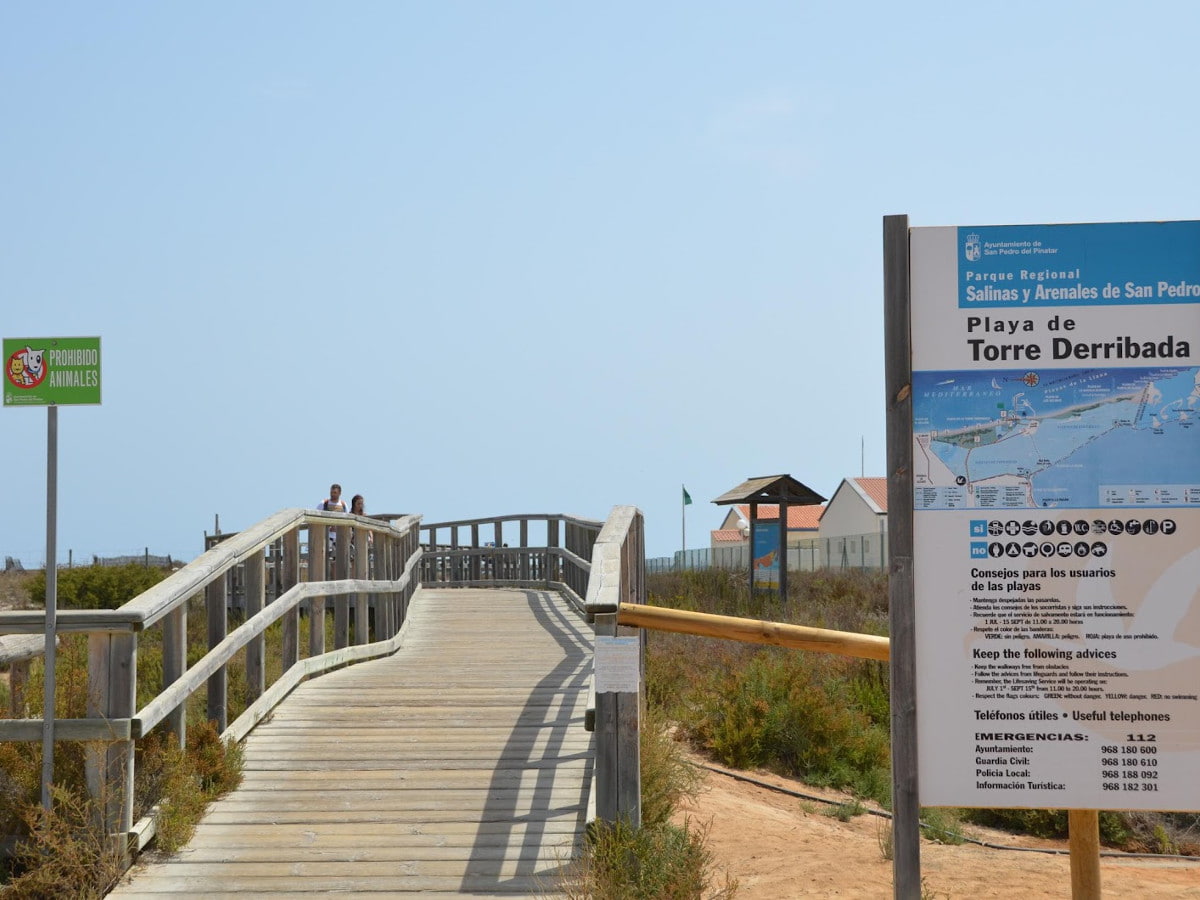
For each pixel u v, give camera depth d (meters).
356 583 12.01
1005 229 5.15
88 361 6.75
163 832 6.81
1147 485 5.05
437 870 6.54
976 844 9.30
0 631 6.50
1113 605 5.05
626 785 6.47
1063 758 5.04
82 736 6.48
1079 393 5.09
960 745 5.07
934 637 5.11
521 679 10.64
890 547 5.13
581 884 6.07
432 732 8.89
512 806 7.43
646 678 12.19
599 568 7.31
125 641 6.61
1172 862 9.33
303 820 7.23
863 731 11.77
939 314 5.16
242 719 8.65
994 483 5.11
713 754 11.34
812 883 7.48
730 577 25.39
